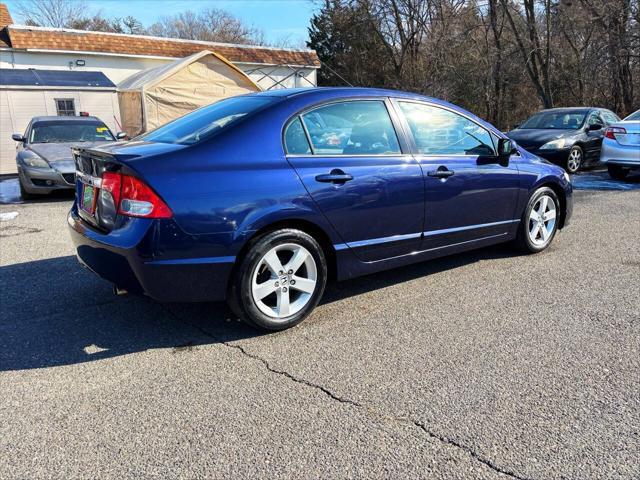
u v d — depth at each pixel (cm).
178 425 258
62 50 1800
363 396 282
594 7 1970
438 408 271
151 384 296
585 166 1199
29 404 276
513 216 505
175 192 315
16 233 652
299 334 362
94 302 420
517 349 335
